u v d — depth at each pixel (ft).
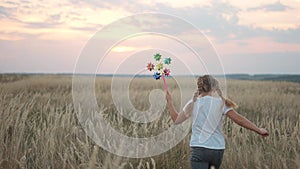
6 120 15.76
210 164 11.07
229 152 14.67
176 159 14.73
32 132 17.35
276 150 14.67
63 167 12.44
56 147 14.24
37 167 13.55
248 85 42.88
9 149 13.73
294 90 40.60
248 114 28.32
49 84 36.17
